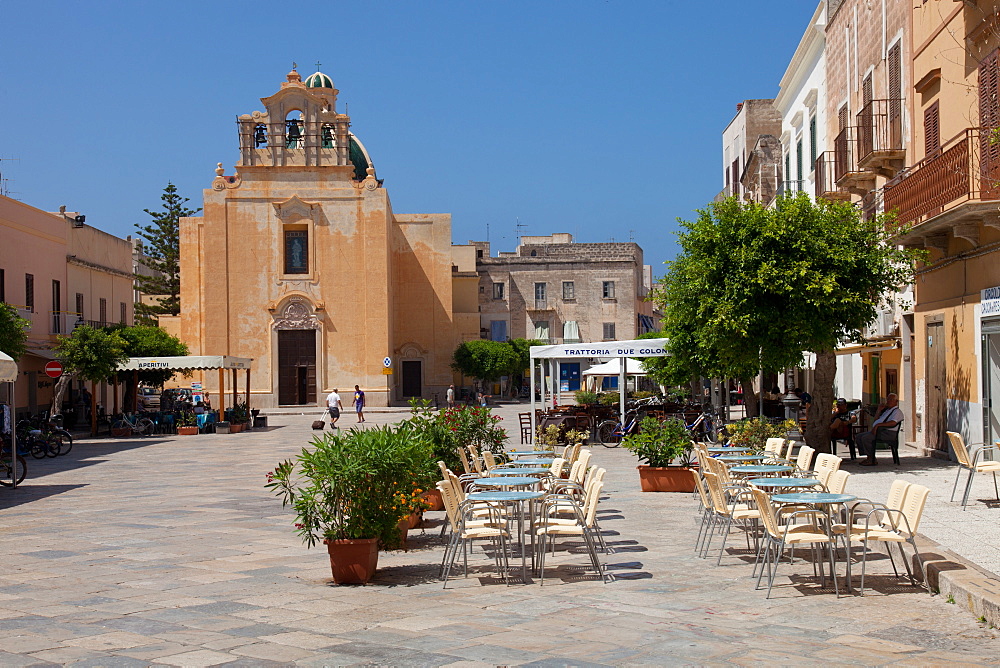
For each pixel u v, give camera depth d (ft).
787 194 64.03
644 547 37.58
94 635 25.07
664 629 24.82
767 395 118.01
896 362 75.31
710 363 80.02
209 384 188.55
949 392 61.82
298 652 23.03
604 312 258.78
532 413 95.04
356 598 29.35
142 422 120.78
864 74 77.82
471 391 222.28
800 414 85.61
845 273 59.77
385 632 24.97
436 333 211.82
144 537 42.27
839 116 86.33
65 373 111.14
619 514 46.24
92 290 147.13
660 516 45.42
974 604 25.66
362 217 191.62
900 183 62.90
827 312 59.52
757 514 35.42
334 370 190.80
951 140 57.72
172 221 238.48
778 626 25.03
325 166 191.42
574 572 33.04
